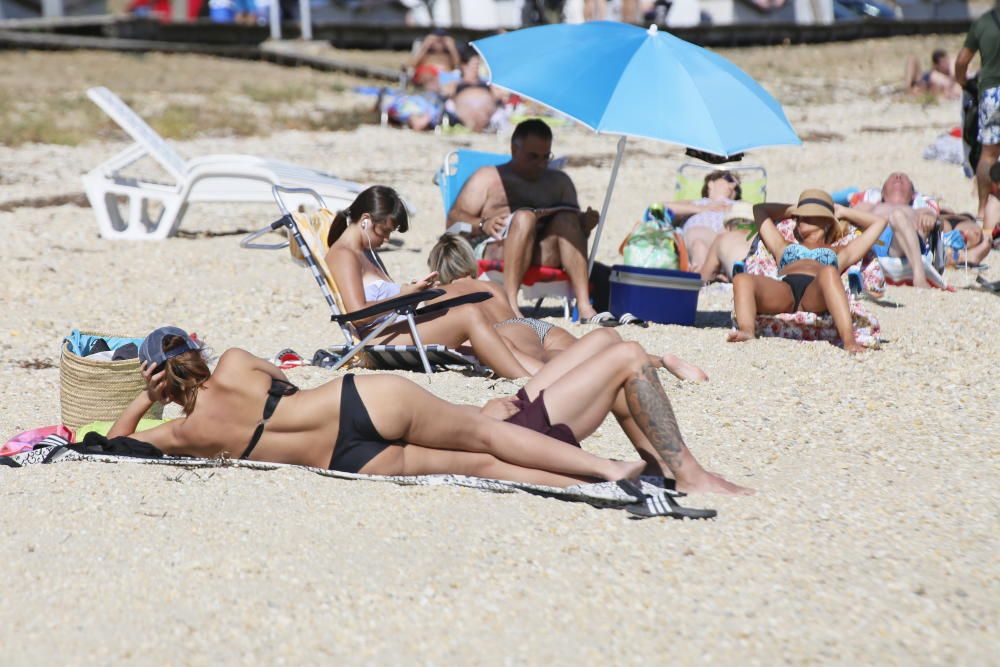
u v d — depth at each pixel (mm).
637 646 13445
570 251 32125
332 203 44406
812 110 92125
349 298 26453
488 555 15797
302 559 15609
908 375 26922
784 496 18531
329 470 18125
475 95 77875
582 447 21188
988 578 15469
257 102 87500
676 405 24219
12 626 13938
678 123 28297
